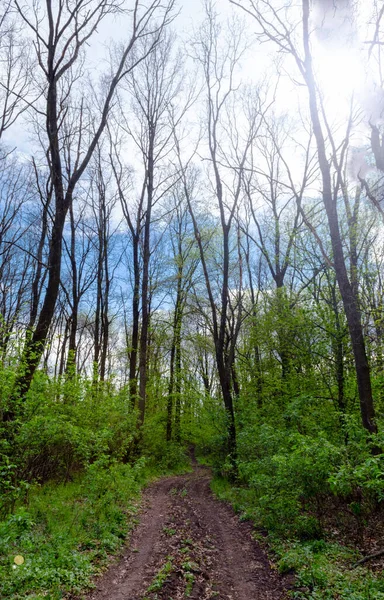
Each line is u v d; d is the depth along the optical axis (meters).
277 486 8.62
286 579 6.07
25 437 8.42
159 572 6.12
